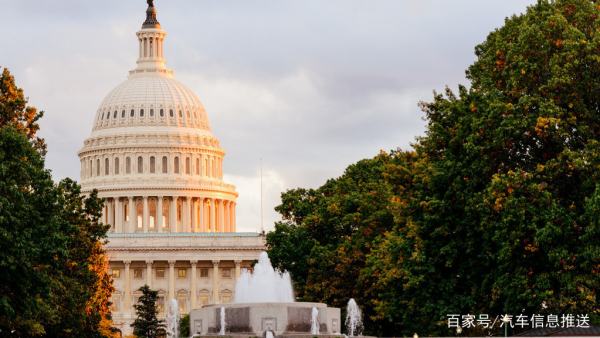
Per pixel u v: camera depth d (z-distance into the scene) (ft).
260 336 265.54
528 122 271.28
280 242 462.60
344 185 447.42
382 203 395.75
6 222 272.92
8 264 273.54
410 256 305.94
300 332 272.31
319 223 447.01
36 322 298.56
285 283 329.72
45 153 350.84
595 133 276.21
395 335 390.01
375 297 378.53
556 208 261.65
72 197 386.93
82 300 350.84
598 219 253.03
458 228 287.48
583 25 289.12
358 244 395.75
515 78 281.33
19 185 287.48
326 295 407.44
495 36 303.89
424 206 291.17
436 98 319.27
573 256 258.98
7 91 338.75
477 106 287.48
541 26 282.15
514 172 269.23
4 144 288.51
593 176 261.85
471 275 291.99
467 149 279.69
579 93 274.77
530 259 271.28
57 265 307.17
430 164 299.38
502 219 266.16
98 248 422.41
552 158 276.41
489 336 286.87
